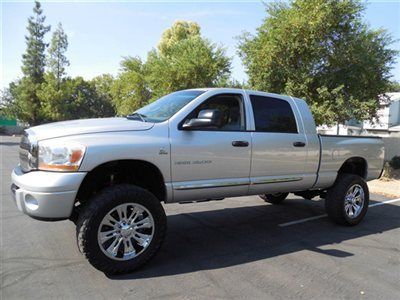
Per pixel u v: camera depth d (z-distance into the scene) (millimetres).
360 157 6844
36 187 3834
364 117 14516
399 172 15211
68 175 3889
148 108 5418
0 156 17219
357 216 6648
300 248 5293
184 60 21859
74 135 4043
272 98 5766
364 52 14055
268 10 15000
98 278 4047
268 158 5430
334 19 13758
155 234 4348
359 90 14328
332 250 5250
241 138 5133
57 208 3873
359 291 3967
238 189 5207
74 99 55844
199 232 5918
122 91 36000
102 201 4023
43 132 4145
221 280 4113
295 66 14766
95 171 4262
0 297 3564
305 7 13836
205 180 4859
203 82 22016
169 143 4504
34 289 3752
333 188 6492
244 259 4781
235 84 21969
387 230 6449
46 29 52125
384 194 10484
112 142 4133
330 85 14312
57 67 50375
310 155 5984
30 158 4113
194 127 4594
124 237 4184
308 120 6102
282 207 7910
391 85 15203
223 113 5148
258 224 6504
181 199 4734
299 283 4113
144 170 4641
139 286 3895
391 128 25375
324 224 6648
